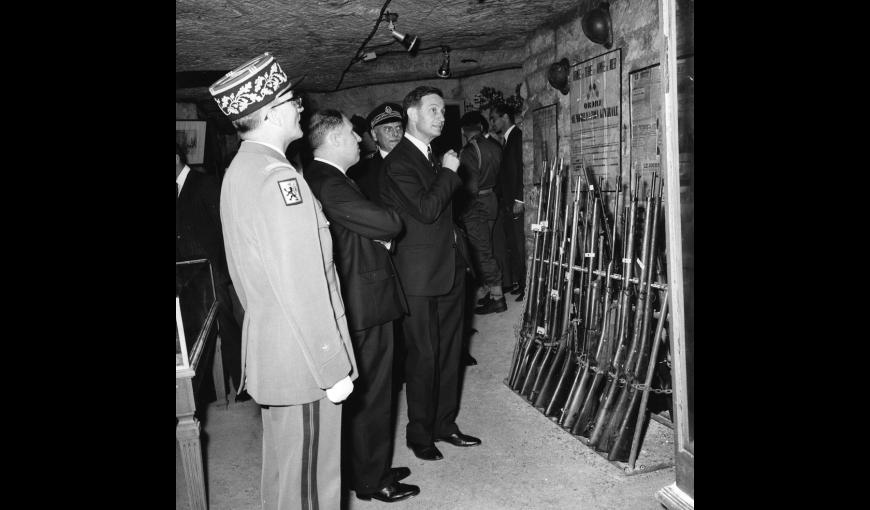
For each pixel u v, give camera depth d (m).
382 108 3.56
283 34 4.34
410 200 2.62
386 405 2.53
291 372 1.72
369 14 3.96
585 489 2.53
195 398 2.35
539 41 4.33
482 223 5.33
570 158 3.89
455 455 2.91
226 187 1.77
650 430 3.02
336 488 1.86
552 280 3.49
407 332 2.80
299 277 1.62
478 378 3.98
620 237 3.15
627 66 3.18
